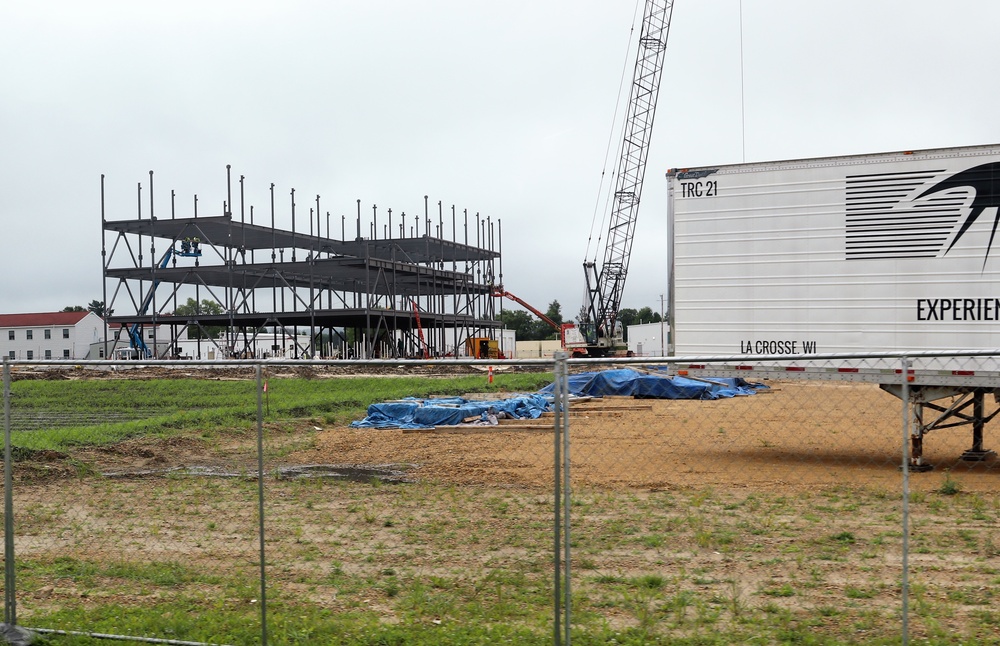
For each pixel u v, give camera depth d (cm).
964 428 1942
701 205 1612
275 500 1166
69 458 1494
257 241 6078
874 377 1455
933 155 1436
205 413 2011
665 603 728
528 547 925
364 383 3612
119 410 1956
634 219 7375
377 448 1725
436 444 1783
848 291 1494
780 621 684
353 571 850
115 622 711
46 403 1908
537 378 4081
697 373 1580
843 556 882
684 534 973
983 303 1399
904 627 568
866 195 1483
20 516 1090
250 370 4697
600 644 634
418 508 1120
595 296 7375
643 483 1286
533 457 1583
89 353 8169
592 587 785
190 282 5850
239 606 751
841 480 1308
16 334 8881
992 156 1398
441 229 6238
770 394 3098
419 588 773
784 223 1545
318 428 2108
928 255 1438
